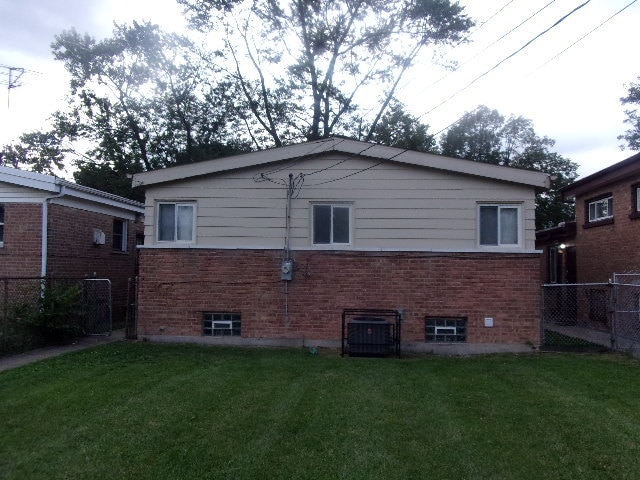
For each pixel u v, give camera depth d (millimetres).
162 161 30656
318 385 7566
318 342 11047
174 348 10695
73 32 29500
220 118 29578
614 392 7176
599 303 13852
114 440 5324
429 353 10648
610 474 4547
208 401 6672
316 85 26453
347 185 11188
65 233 14055
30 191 13352
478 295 10836
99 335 12734
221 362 9250
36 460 4844
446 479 4469
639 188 12445
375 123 26953
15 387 7395
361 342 10164
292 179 11250
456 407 6480
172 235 11484
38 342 11086
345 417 6066
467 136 37719
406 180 11109
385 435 5492
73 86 30344
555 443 5242
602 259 14102
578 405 6535
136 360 9414
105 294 15773
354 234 11148
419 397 6934
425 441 5320
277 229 11266
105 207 16219
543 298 10758
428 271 10945
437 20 23906
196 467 4699
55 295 11562
